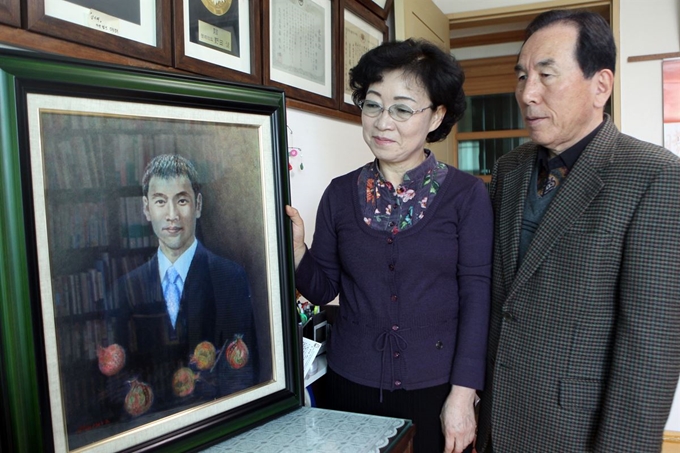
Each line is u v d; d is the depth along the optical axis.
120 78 0.64
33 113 0.57
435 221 0.98
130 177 0.65
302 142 1.56
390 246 0.98
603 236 0.84
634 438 0.80
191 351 0.72
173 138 0.70
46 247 0.57
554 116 0.88
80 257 0.60
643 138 2.50
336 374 1.05
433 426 0.98
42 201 0.57
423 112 0.96
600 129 0.92
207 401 0.74
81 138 0.61
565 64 0.86
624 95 2.52
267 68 1.32
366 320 1.01
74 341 0.60
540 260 0.90
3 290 0.54
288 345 0.85
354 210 1.04
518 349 0.94
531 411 0.92
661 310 0.78
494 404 0.98
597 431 0.85
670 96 2.45
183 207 0.71
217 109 0.75
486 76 3.52
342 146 1.84
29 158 0.56
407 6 2.13
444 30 2.67
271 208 0.84
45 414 0.57
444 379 0.98
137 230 0.66
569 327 0.88
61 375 0.59
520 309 0.94
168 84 0.69
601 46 0.85
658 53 2.46
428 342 0.98
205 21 1.12
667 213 0.78
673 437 2.42
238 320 0.78
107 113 0.63
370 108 0.98
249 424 0.78
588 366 0.87
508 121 3.55
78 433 0.60
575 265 0.87
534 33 0.90
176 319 0.70
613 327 0.85
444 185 1.00
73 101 0.60
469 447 1.01
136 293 0.66
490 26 3.28
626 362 0.81
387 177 1.03
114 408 0.63
